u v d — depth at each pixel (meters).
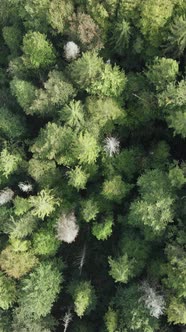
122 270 21.89
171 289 21.53
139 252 22.98
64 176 24.62
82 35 23.06
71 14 23.47
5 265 23.75
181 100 21.19
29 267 24.08
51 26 24.30
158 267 22.41
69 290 24.30
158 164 23.73
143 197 21.73
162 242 22.91
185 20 21.45
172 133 24.42
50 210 23.94
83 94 24.23
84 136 22.69
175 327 23.11
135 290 22.44
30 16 24.55
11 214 24.69
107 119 23.42
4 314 24.84
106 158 24.00
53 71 23.73
